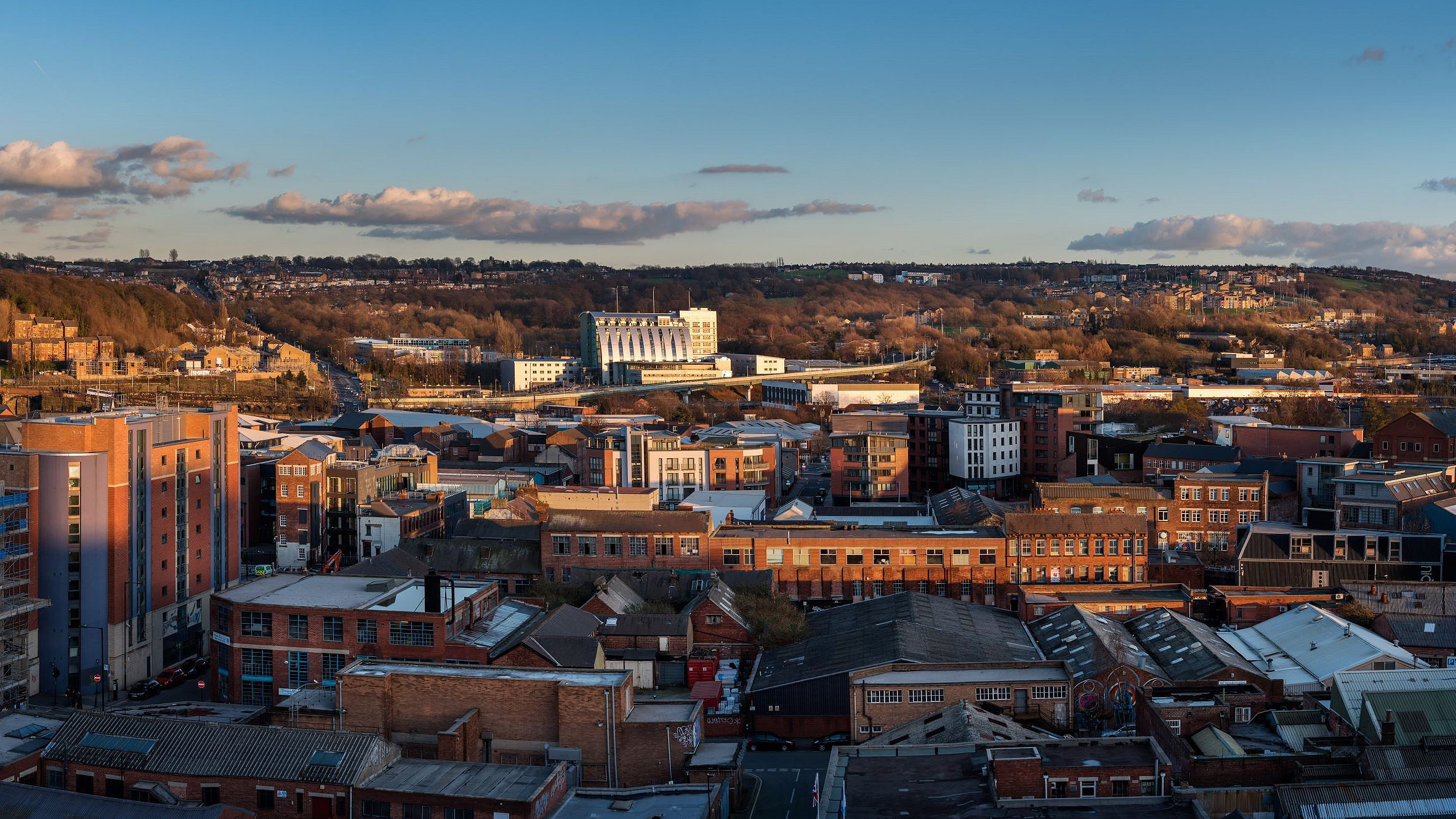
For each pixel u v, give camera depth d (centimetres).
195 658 18238
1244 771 10425
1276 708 13225
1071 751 10350
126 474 16862
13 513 16175
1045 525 19375
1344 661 14588
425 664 13150
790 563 19512
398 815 10569
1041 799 9675
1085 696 13888
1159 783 9912
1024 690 13988
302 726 12425
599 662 14400
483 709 12225
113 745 11338
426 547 19938
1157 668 14800
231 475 19562
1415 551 19138
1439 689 11450
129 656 16975
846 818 9450
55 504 16500
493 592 16062
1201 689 13338
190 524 18475
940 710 13875
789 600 18550
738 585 18338
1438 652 15988
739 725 14300
